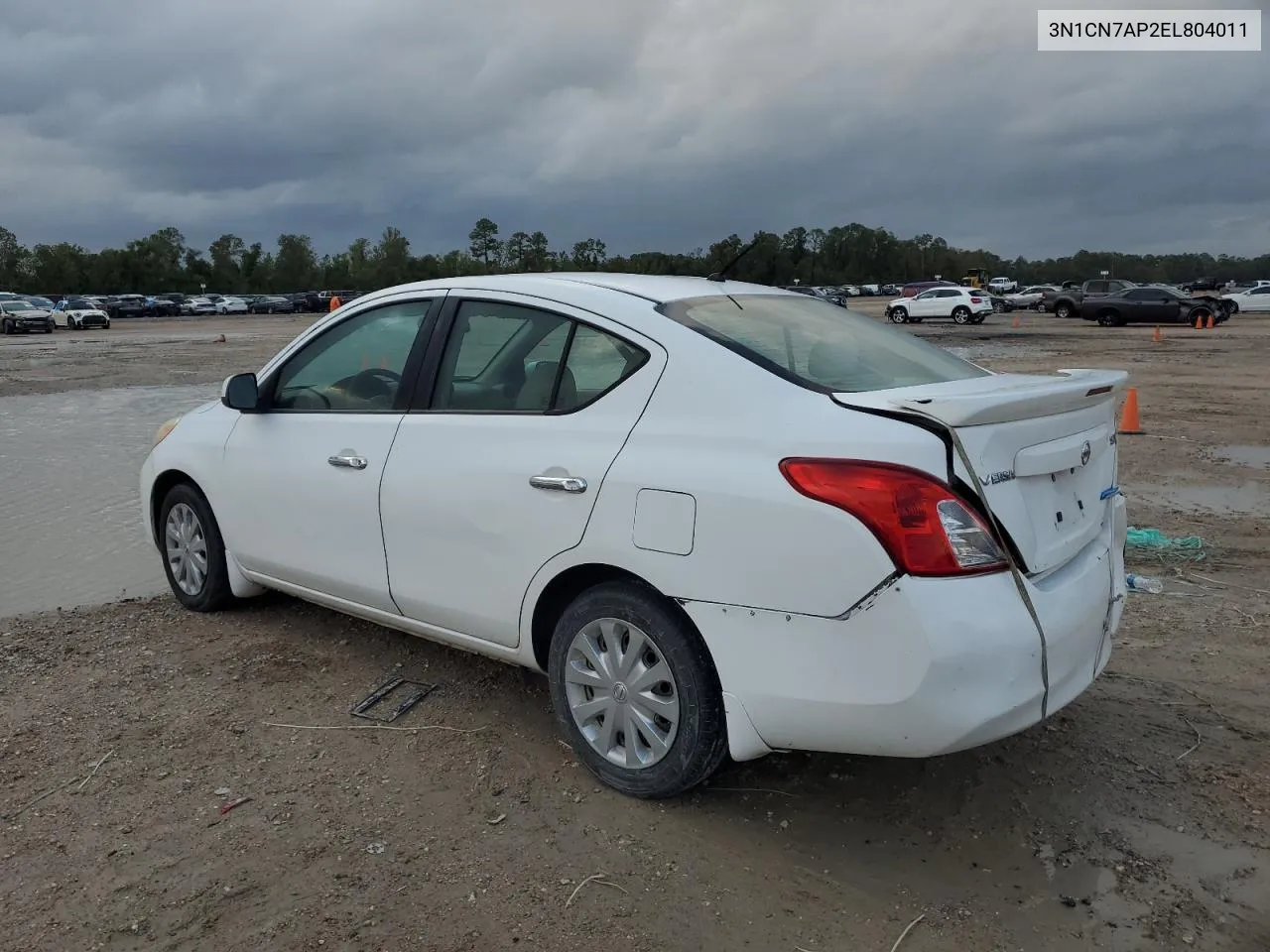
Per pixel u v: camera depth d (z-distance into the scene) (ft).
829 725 9.21
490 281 12.67
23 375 70.85
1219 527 23.12
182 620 16.75
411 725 12.73
